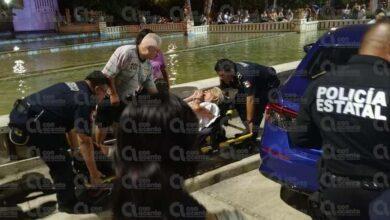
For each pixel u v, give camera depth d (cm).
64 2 3788
